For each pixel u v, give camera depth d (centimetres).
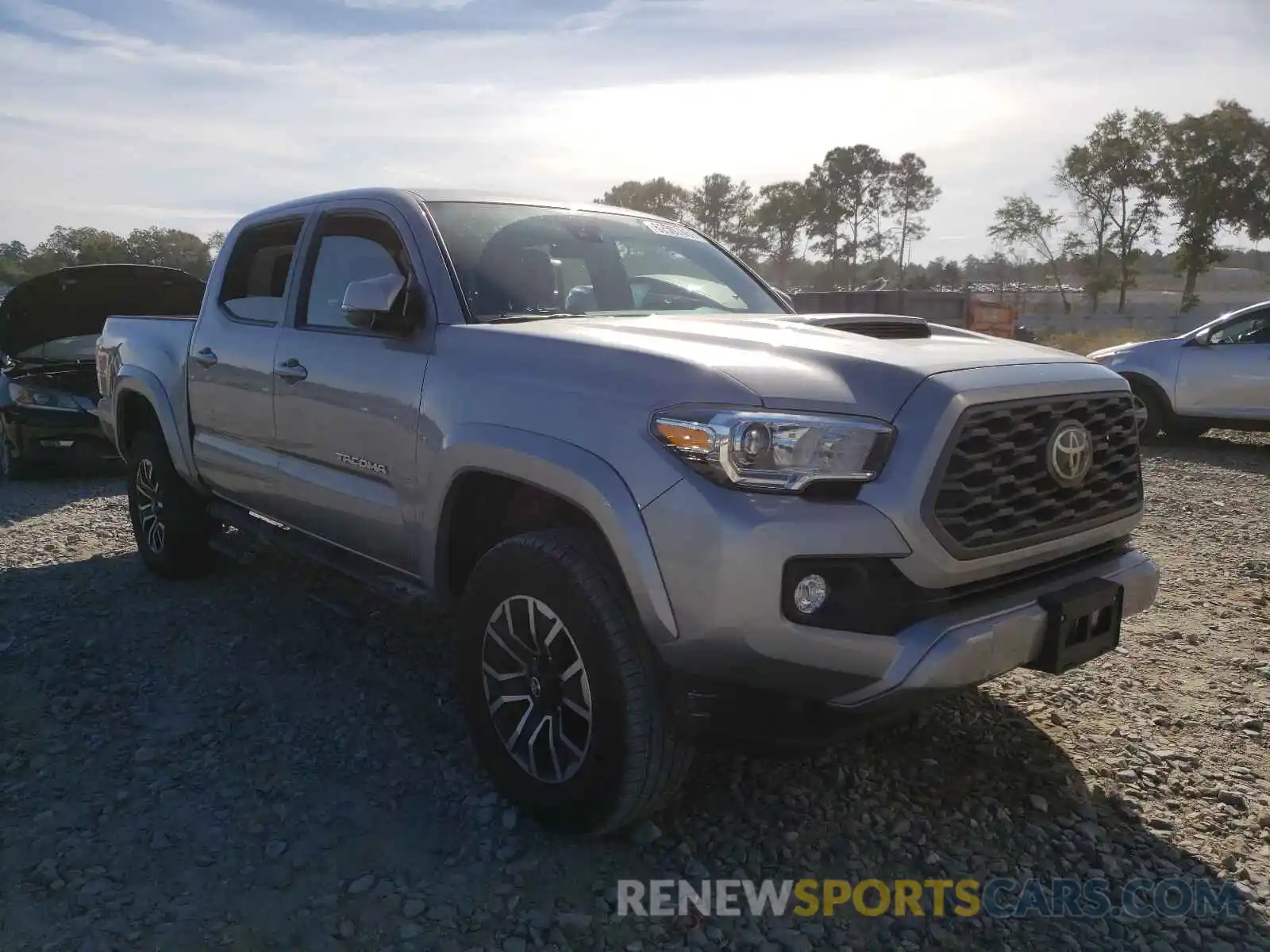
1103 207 6581
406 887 285
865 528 256
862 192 8988
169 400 520
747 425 256
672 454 267
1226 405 1093
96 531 717
